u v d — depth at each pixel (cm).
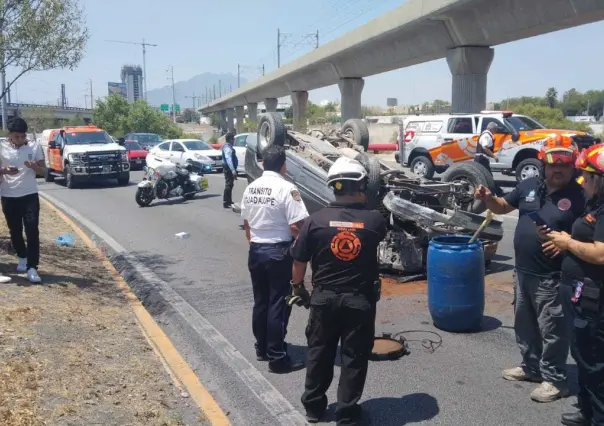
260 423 433
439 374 507
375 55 3444
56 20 828
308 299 430
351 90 4059
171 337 614
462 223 787
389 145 3769
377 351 547
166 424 407
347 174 397
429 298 617
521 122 1933
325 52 3859
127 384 466
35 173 709
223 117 10719
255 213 497
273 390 484
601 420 367
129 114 5975
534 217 431
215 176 2366
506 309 681
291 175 954
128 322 631
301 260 408
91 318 613
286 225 498
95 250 998
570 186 423
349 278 392
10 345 496
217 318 666
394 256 813
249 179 1140
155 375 495
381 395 469
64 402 414
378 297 407
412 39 2978
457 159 2036
